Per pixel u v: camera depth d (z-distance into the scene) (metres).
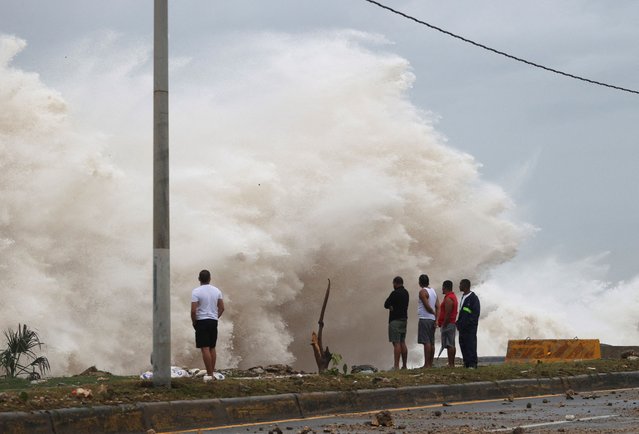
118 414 15.67
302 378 20.64
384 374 22.98
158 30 17.94
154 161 17.91
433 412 18.58
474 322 25.64
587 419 16.55
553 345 31.03
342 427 15.93
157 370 17.81
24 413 14.52
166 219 17.91
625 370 26.53
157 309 17.84
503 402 20.95
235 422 17.19
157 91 17.88
